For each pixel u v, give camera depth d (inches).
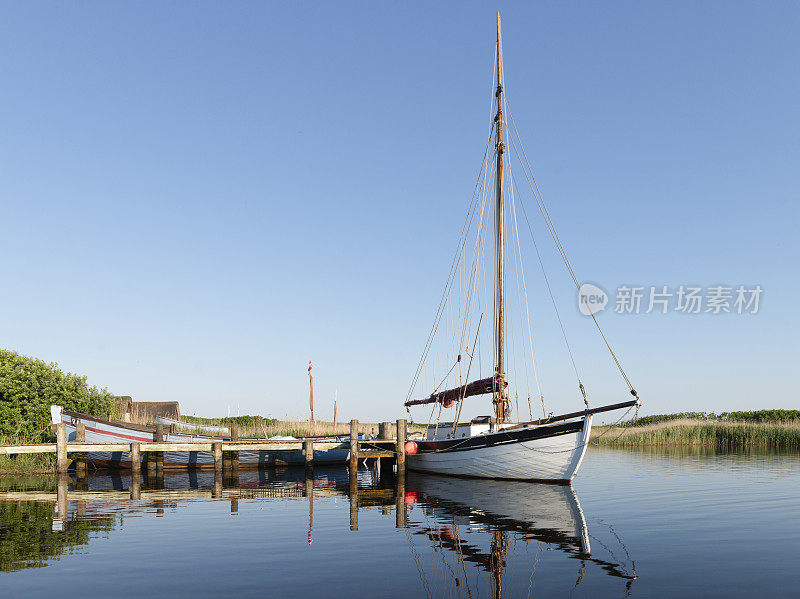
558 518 654.5
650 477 1085.1
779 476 1087.0
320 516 675.4
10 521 642.8
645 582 403.9
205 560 466.0
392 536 558.9
